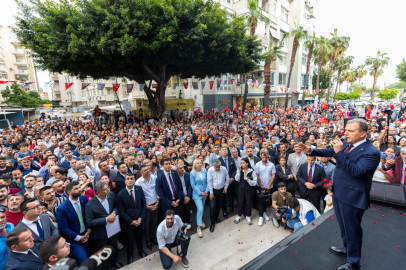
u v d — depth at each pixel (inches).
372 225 93.7
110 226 148.1
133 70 565.3
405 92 2180.1
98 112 765.9
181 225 152.5
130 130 453.4
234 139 300.0
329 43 1197.1
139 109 724.7
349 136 72.3
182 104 750.5
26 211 116.0
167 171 182.1
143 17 402.0
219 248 170.1
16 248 100.3
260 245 171.3
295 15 1323.8
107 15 393.1
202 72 639.8
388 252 77.2
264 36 1077.8
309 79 1596.9
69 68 468.8
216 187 197.3
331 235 88.6
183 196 192.4
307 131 394.9
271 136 334.0
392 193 107.7
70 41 400.2
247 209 200.8
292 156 223.3
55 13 402.6
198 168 196.4
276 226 194.9
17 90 1162.0
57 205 147.9
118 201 156.3
